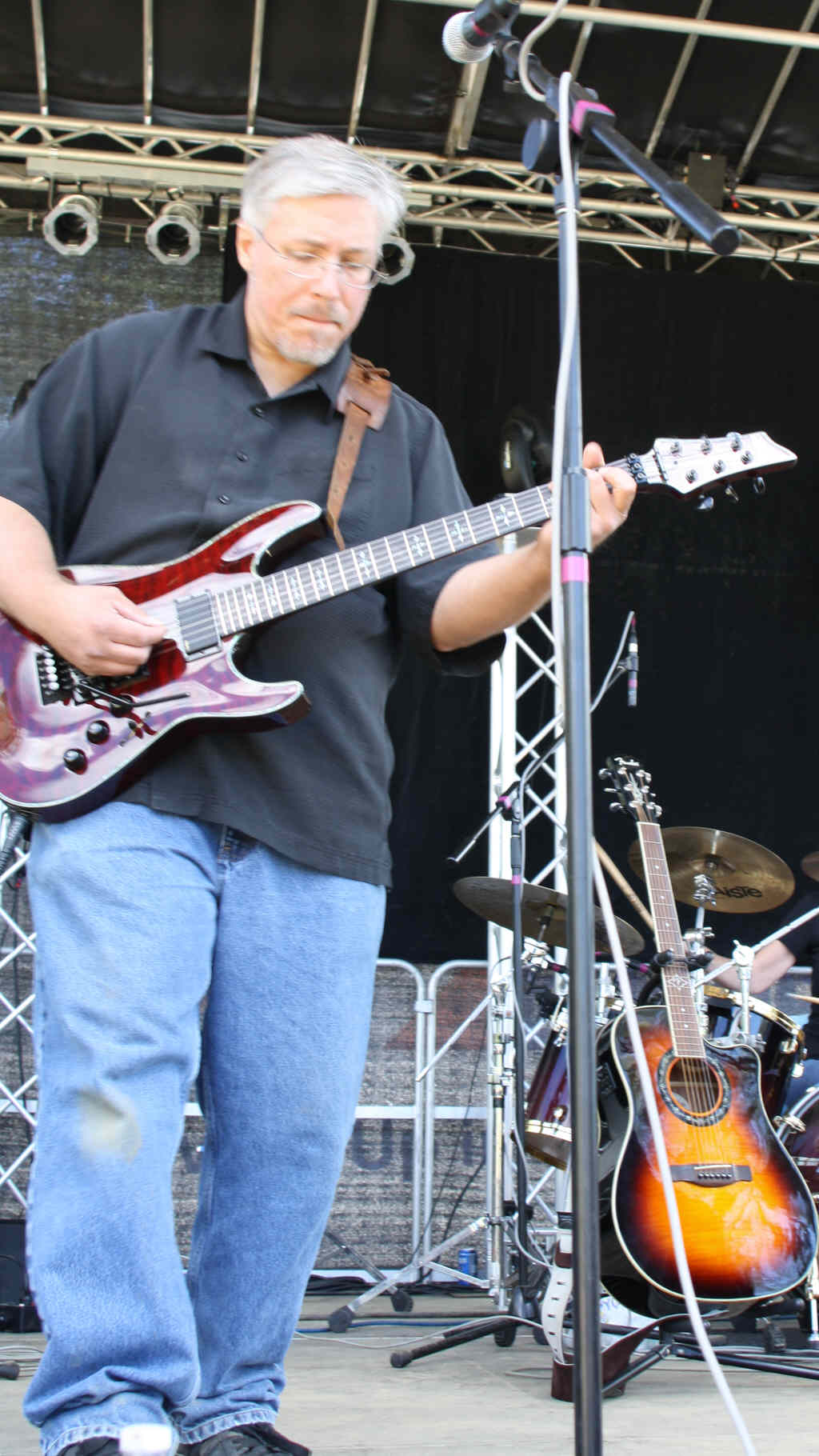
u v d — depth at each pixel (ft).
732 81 29.19
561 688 8.94
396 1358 20.71
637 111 29.99
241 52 28.37
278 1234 10.64
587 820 8.58
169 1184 9.61
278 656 11.18
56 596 10.47
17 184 31.24
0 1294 24.29
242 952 10.59
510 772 28.48
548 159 9.93
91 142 31.17
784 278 33.78
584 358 32.32
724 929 31.14
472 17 10.95
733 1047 19.88
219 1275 10.68
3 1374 18.22
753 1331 23.52
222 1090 10.73
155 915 10.03
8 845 21.26
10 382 32.32
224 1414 10.45
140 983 9.72
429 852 31.32
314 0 27.30
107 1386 8.86
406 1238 31.24
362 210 10.93
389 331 31.86
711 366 32.65
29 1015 30.99
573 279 9.55
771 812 31.89
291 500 11.29
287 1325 10.84
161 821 10.42
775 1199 18.66
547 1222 30.53
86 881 10.10
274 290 10.99
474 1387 18.92
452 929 31.27
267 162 11.16
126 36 27.99
